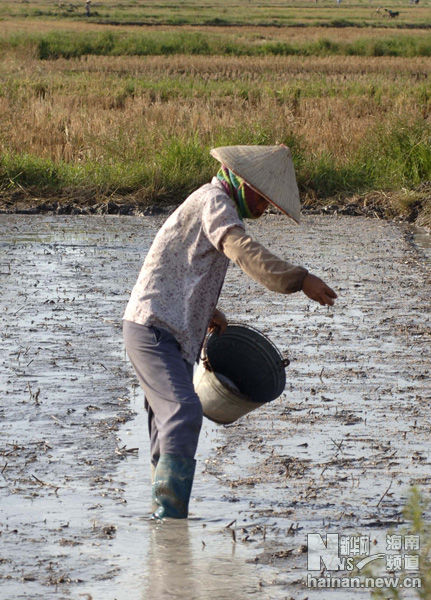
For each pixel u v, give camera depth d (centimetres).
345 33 17238
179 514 1099
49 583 959
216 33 16125
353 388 1652
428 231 3478
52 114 5144
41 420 1457
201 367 1200
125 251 2944
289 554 1034
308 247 3084
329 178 4116
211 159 4141
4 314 2128
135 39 12794
